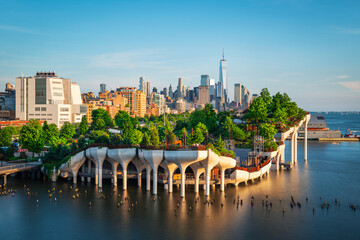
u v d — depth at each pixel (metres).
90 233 81.38
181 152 102.69
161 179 117.44
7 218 90.94
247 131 176.38
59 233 81.44
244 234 81.06
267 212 95.94
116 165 123.25
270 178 138.75
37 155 169.38
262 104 183.50
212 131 199.88
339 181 133.62
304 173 149.75
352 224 87.69
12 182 129.88
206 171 107.88
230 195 111.69
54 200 106.38
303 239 78.75
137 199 106.19
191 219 90.00
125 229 83.75
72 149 143.50
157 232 81.88
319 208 99.94
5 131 178.88
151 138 152.38
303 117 185.00
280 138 166.62
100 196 110.00
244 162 138.00
